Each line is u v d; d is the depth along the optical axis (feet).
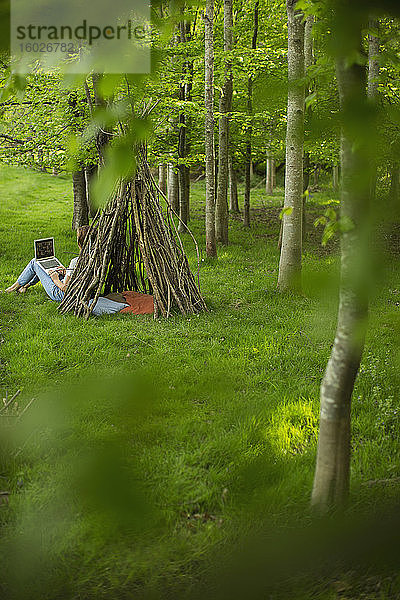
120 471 5.60
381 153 3.79
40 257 24.50
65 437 10.85
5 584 7.16
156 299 22.04
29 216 54.19
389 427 12.45
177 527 8.60
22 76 7.91
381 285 4.09
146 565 7.36
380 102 3.89
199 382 14.57
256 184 98.43
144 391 6.98
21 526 8.39
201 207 68.18
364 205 4.19
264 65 34.86
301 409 13.16
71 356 17.12
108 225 22.63
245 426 12.21
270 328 20.71
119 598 6.97
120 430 7.45
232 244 43.16
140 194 22.56
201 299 23.65
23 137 35.73
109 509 5.39
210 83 33.63
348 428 8.02
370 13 3.50
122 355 17.40
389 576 6.09
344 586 5.94
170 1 5.35
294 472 10.09
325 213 6.22
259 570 5.18
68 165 5.41
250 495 8.97
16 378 15.37
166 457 10.69
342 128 3.87
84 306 21.89
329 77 6.46
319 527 5.40
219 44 43.16
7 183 67.87
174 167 46.47
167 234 23.08
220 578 5.31
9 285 27.58
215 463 10.77
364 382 14.71
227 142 40.78
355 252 4.13
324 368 16.53
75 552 7.64
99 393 7.11
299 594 5.69
